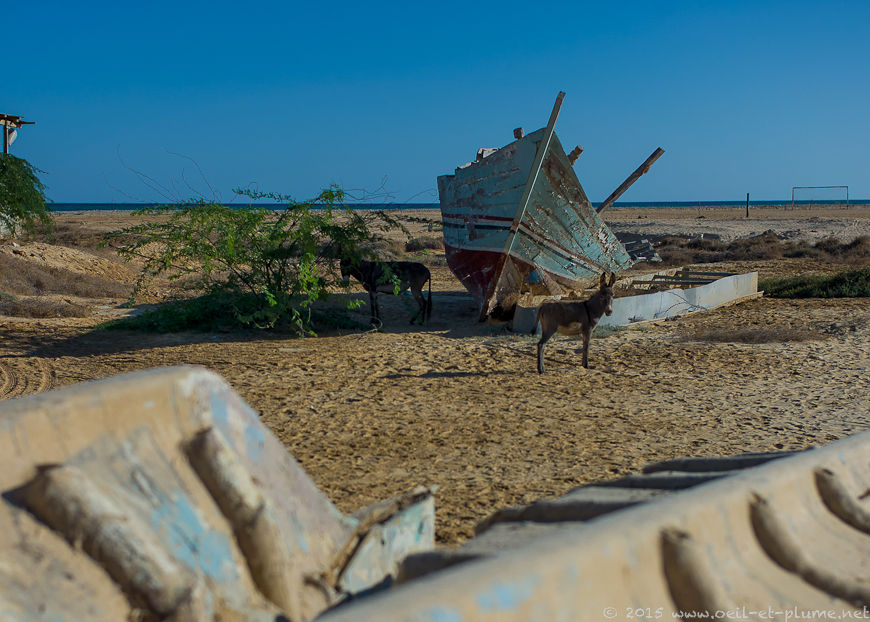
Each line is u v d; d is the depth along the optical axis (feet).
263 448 7.02
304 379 31.76
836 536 6.93
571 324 33.40
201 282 48.24
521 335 44.27
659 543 5.64
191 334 44.50
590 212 45.83
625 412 25.67
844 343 39.19
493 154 44.98
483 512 15.35
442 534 13.89
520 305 50.11
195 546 5.73
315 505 7.23
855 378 30.89
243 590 5.85
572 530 5.55
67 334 43.45
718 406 26.45
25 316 49.73
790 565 6.25
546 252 47.80
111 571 5.15
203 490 6.21
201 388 6.80
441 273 87.30
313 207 47.98
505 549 5.71
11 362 34.47
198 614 5.11
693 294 52.16
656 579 5.47
